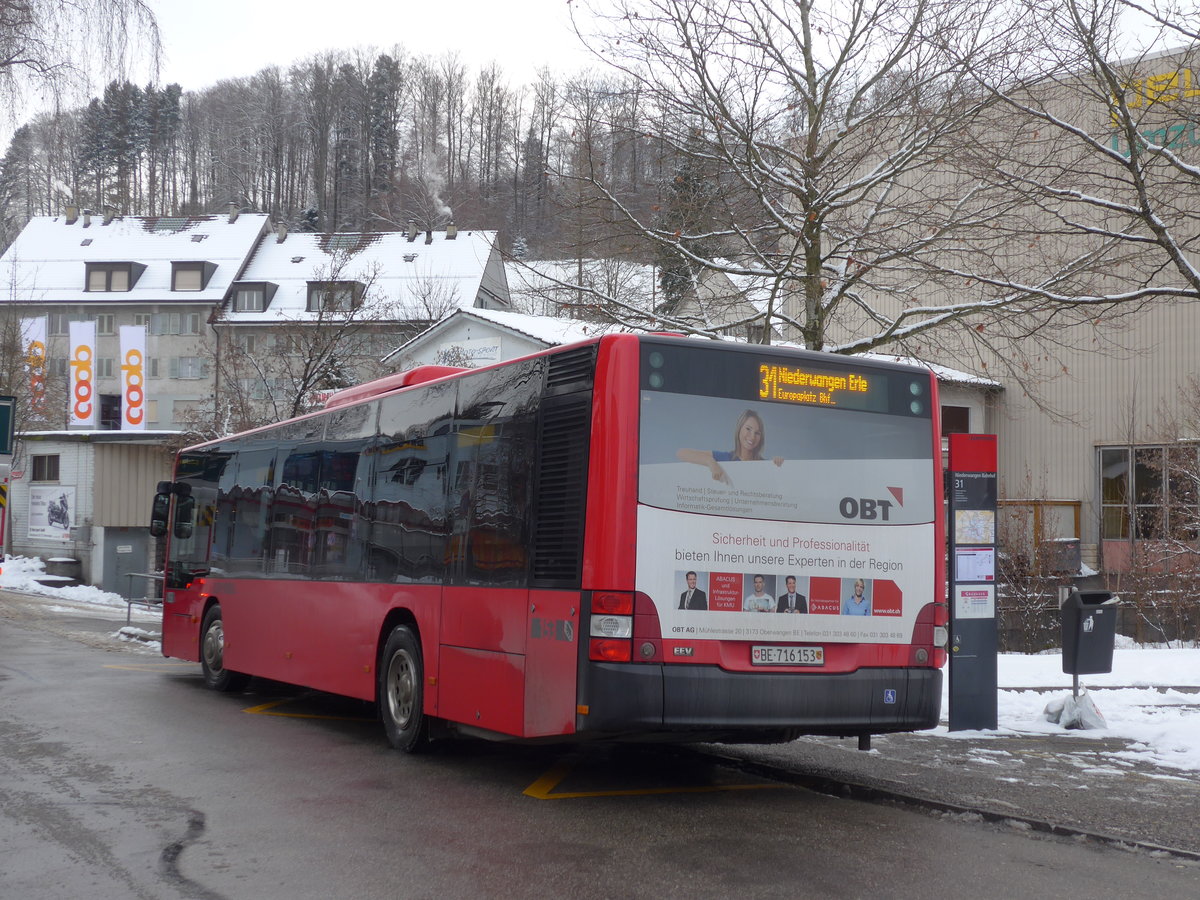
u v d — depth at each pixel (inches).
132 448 1589.6
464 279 2682.1
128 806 305.7
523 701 328.2
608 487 306.7
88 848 262.2
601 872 246.8
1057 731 452.8
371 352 1562.5
